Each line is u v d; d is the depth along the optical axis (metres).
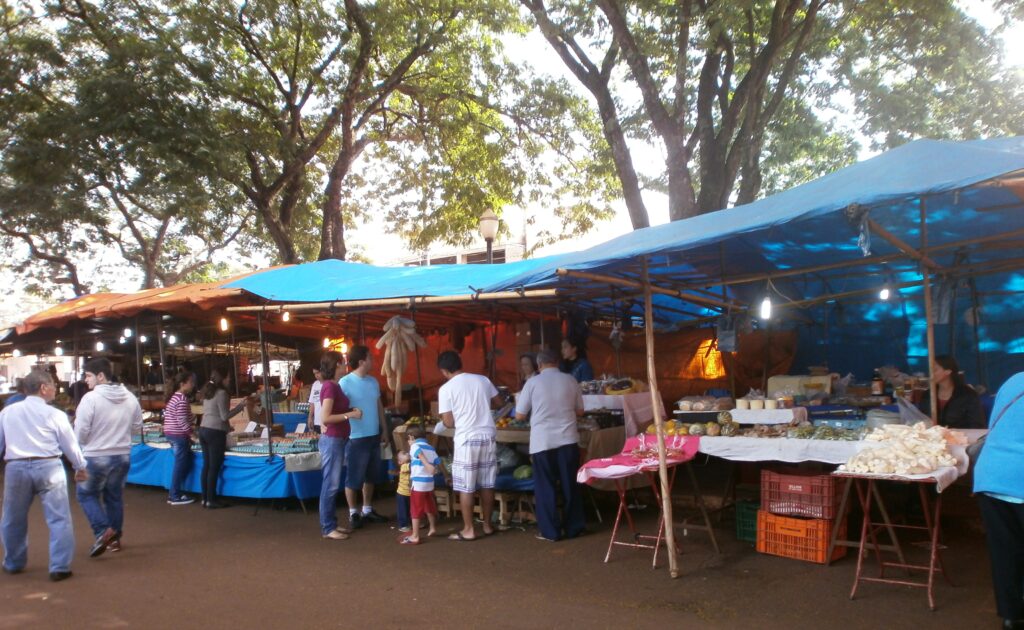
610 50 12.89
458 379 7.37
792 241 7.38
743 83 11.95
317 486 9.09
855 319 10.22
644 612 5.12
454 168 20.06
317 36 17.27
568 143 19.00
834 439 5.89
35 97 16.45
